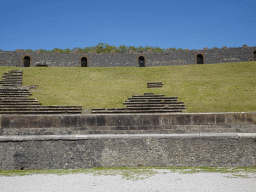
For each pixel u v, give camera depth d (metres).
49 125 16.33
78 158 14.35
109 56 44.19
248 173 12.12
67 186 10.52
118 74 36.88
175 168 13.59
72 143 14.49
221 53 43.84
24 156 14.36
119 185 10.48
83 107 23.95
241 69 37.03
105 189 9.99
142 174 12.25
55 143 14.50
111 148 14.43
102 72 37.75
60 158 14.35
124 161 14.30
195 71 37.53
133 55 44.34
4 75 33.62
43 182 11.20
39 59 43.09
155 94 27.55
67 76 35.31
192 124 16.45
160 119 16.39
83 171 13.30
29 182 11.23
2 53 42.19
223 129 16.00
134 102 24.84
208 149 14.30
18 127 16.25
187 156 14.27
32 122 16.31
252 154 14.05
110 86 31.08
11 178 12.02
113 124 16.27
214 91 27.42
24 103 24.31
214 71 37.09
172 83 31.62
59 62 43.47
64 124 16.31
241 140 14.22
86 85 31.44
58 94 27.69
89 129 16.19
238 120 16.48
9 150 14.38
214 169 13.23
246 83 29.16
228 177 11.41
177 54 44.22
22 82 31.94
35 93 27.95
